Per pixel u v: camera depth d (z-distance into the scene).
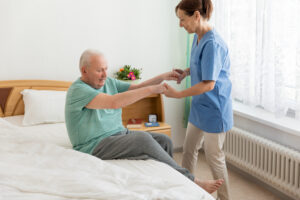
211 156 2.26
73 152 1.83
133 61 3.30
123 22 3.19
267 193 2.66
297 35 2.31
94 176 1.54
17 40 2.89
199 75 2.11
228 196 2.32
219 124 2.17
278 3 2.38
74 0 3.00
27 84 2.89
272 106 2.66
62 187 1.43
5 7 2.81
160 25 3.32
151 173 1.70
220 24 3.05
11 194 1.37
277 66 2.42
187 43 3.34
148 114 3.30
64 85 3.02
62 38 3.02
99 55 1.96
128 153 1.91
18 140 2.03
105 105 1.86
